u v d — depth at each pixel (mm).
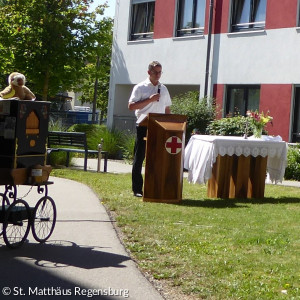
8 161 7172
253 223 9898
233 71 22859
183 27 25062
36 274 6312
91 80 37094
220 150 12789
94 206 10969
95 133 26297
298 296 5887
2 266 6570
